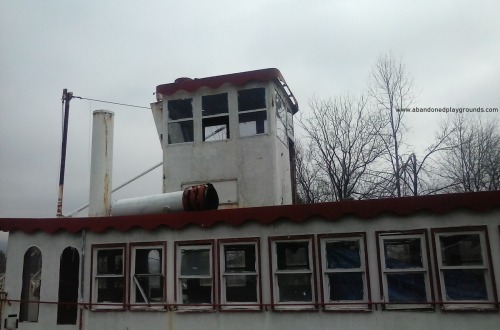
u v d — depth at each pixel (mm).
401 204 9492
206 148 14336
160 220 11086
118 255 11555
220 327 10305
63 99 18781
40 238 12141
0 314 11906
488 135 30125
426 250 9297
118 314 11156
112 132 13891
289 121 16844
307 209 10023
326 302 9734
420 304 9203
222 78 14352
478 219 9109
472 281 9039
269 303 10062
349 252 9820
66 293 11828
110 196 13469
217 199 11750
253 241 10383
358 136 30359
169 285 10844
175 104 14938
